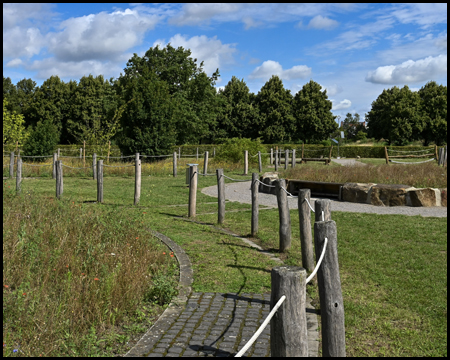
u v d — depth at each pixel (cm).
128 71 4256
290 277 242
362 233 815
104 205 1097
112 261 545
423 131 5409
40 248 565
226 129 5628
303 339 244
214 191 1542
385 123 5584
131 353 362
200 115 4334
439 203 1109
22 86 8081
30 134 2623
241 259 654
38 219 700
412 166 1750
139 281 490
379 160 3328
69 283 437
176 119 2806
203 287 528
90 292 438
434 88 5462
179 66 4244
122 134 2650
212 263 630
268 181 1493
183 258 652
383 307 469
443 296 498
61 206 841
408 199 1120
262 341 387
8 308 400
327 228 325
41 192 1337
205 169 2164
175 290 502
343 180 1463
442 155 2341
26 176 1958
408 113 5256
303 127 5691
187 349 370
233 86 5709
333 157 4084
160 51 4203
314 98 5709
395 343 387
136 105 2553
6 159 2109
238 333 402
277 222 952
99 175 1182
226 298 493
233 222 958
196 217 1019
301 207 589
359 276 573
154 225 885
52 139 2609
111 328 399
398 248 707
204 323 425
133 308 443
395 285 536
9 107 6550
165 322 426
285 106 5669
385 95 6372
